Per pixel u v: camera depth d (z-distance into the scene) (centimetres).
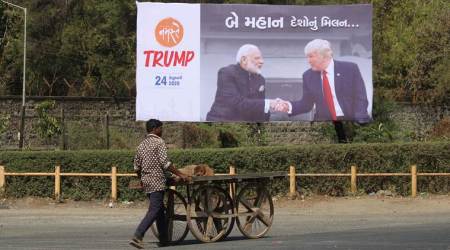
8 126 2998
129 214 1775
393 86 3706
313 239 1260
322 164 2044
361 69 2345
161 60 2306
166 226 1213
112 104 3091
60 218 1698
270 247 1152
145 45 2303
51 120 2823
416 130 3097
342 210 1831
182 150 2006
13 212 1802
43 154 1986
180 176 1177
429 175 2022
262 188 1334
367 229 1435
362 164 2058
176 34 2312
